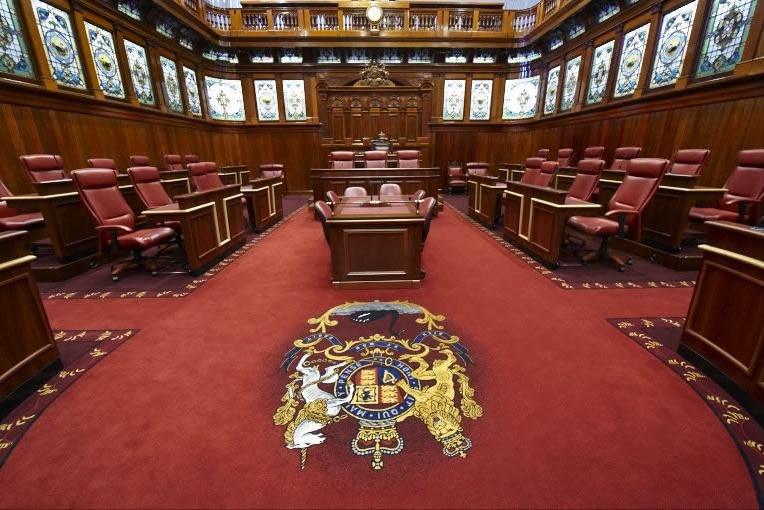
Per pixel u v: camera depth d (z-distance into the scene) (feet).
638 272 11.24
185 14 24.58
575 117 26.25
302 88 31.91
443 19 30.17
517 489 4.05
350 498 3.98
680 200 11.37
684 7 17.53
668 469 4.27
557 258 11.41
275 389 5.79
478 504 3.89
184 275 11.25
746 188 12.48
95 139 19.35
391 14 30.14
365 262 9.82
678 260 11.25
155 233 11.23
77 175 10.44
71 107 17.88
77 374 6.20
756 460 4.39
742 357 5.35
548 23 26.61
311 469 4.34
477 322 7.98
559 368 6.27
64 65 17.49
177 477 4.24
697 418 5.08
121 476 4.25
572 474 4.22
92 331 7.71
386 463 4.41
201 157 29.12
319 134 32.76
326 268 11.89
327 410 5.32
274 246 14.75
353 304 8.98
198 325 7.96
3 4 14.88
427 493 4.02
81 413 5.28
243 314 8.48
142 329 7.79
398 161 24.22
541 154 27.22
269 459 4.48
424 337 7.36
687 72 17.37
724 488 4.03
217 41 28.94
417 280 9.95
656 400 5.44
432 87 32.65
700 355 6.17
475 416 5.16
